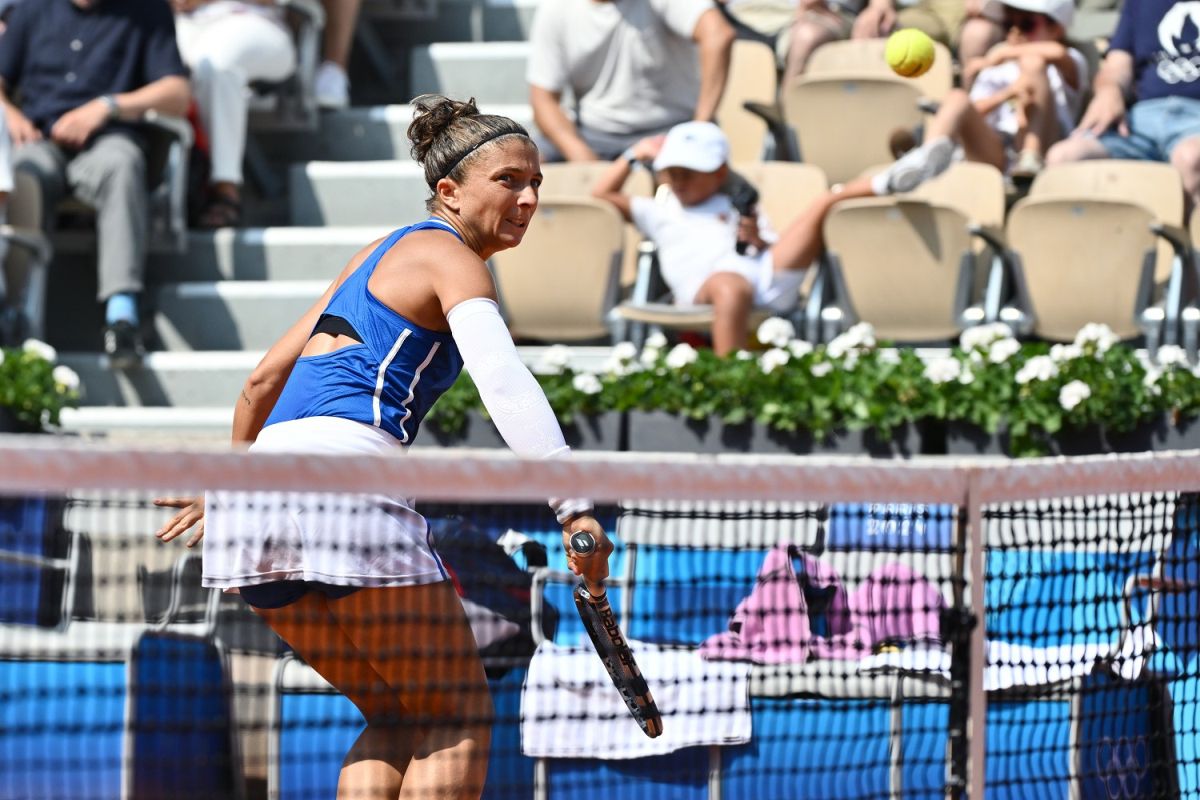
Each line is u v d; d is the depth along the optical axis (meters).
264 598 10.62
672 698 13.74
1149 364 24.70
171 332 27.70
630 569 13.80
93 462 8.44
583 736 13.64
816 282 25.48
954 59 32.28
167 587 15.60
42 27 27.00
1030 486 10.68
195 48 29.45
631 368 22.62
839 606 14.61
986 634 11.71
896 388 21.66
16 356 21.98
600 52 28.36
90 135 26.22
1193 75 28.38
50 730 12.05
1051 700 13.48
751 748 14.04
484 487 9.09
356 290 10.84
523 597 14.52
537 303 25.70
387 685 10.76
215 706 13.70
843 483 9.98
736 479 9.63
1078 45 31.23
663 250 25.50
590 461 9.27
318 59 32.81
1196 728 13.86
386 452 10.53
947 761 12.26
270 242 28.50
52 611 15.49
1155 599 13.83
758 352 25.38
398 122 32.06
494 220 11.16
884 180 25.20
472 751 10.36
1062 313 25.22
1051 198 24.89
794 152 29.36
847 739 13.38
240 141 29.27
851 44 31.47
